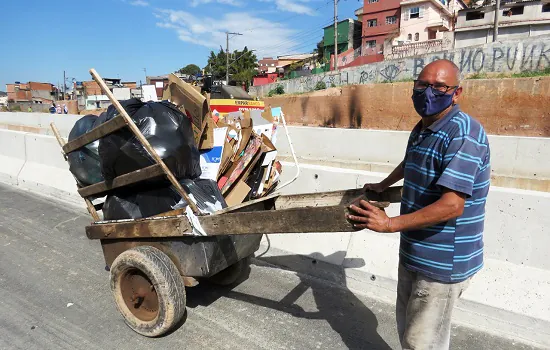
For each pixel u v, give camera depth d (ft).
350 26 176.24
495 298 11.67
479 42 115.65
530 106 51.72
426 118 7.64
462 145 6.88
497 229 12.33
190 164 11.09
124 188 11.27
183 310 10.55
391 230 7.03
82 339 10.99
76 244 18.04
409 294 8.68
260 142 15.29
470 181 6.77
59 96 282.15
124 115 9.72
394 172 9.67
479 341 11.13
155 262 10.17
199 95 12.98
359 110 66.90
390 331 11.52
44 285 14.10
